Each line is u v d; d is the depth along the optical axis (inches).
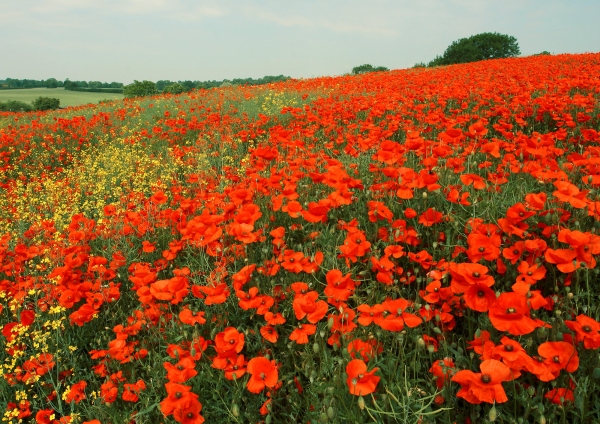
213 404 100.9
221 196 190.2
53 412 118.4
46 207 285.7
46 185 324.5
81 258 161.2
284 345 112.9
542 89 446.6
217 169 329.7
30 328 140.8
